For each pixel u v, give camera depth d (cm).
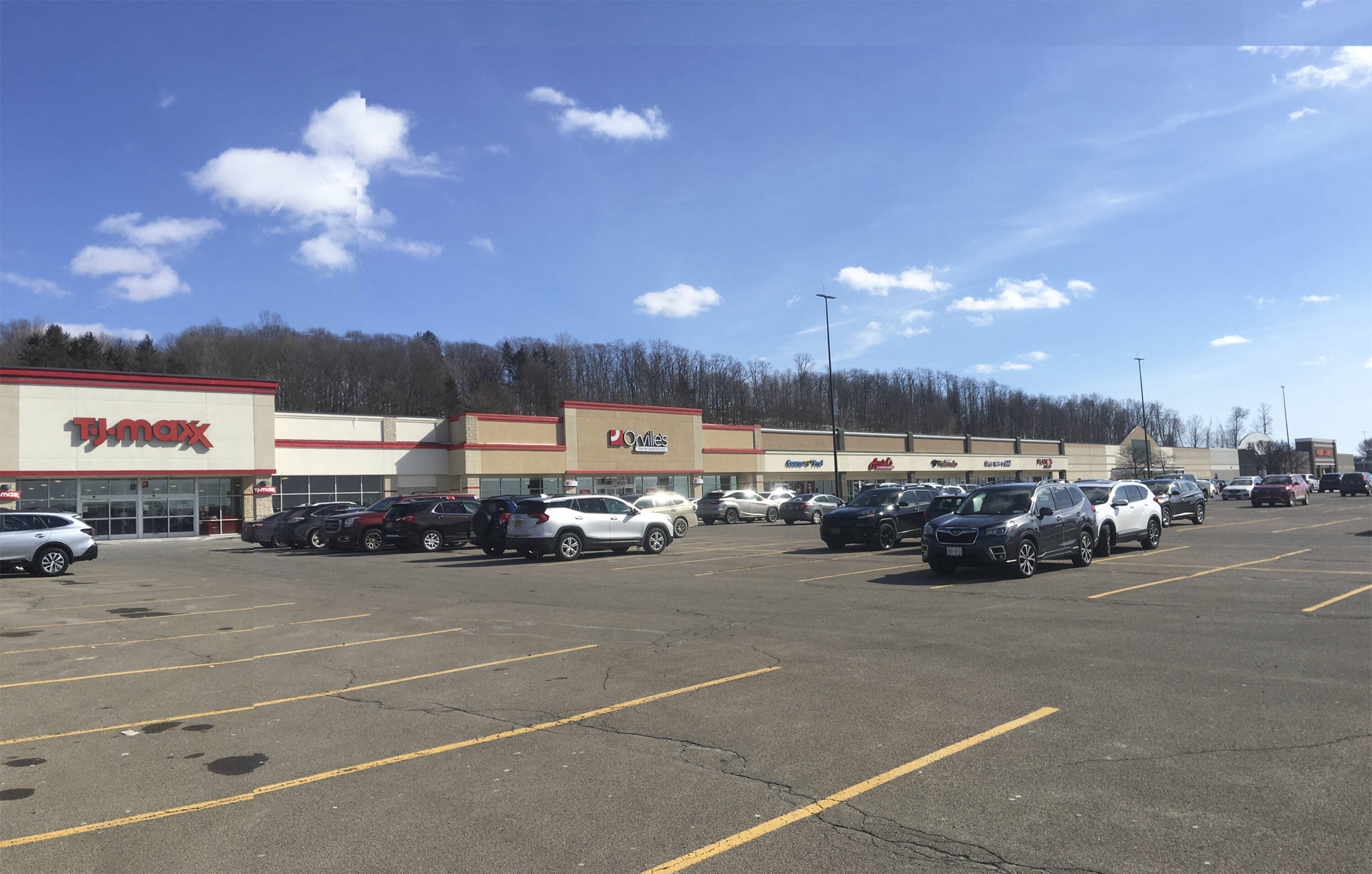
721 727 615
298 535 2803
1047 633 947
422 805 479
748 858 401
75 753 588
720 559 1984
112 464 3481
